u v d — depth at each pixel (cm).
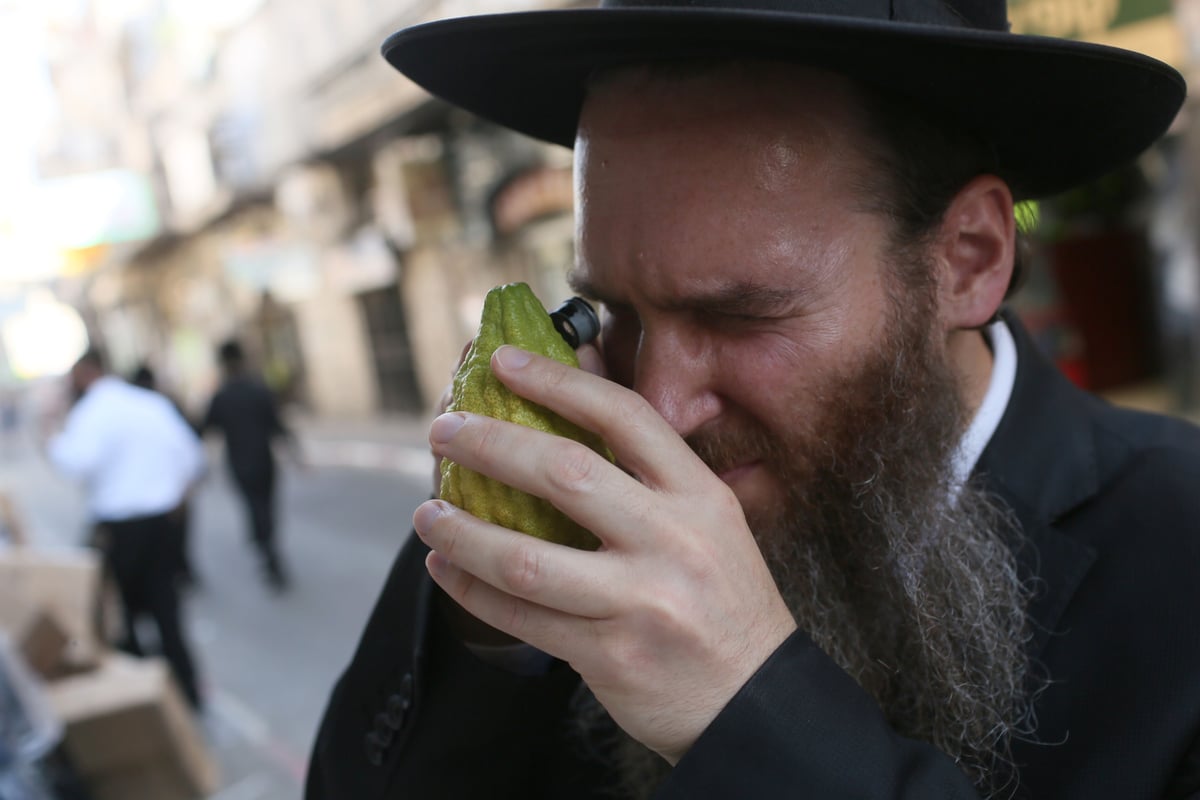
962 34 72
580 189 93
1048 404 105
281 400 1745
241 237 1806
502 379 71
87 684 331
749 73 82
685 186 83
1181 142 541
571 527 73
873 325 88
